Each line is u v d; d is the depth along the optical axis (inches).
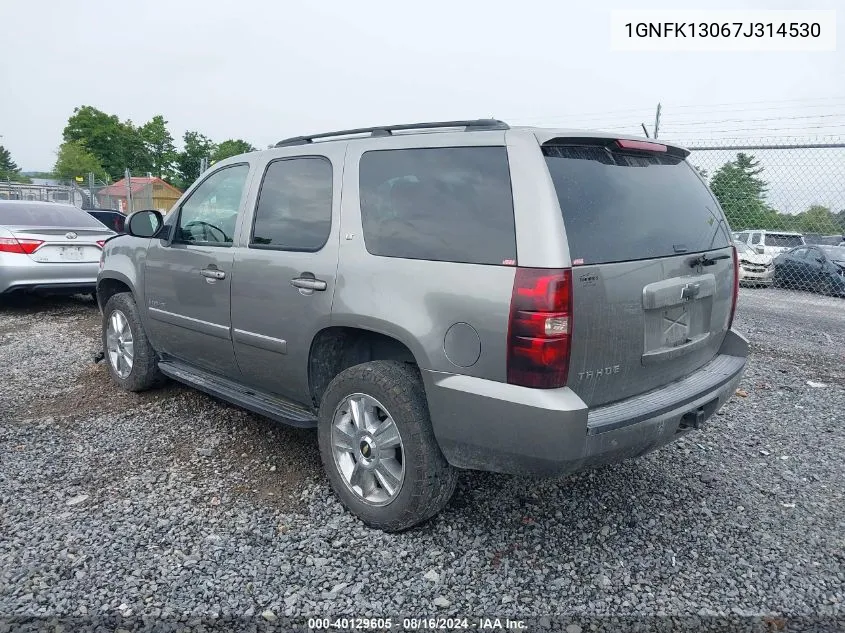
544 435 103.0
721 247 141.3
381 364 126.0
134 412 191.3
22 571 112.5
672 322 124.0
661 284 117.9
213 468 154.4
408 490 119.3
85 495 140.5
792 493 146.1
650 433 113.6
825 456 166.9
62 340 284.7
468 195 114.9
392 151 129.0
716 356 146.5
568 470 107.4
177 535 124.8
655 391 123.0
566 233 104.3
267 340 146.9
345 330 134.9
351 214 131.8
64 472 151.7
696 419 125.4
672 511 137.1
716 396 129.3
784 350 283.3
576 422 102.0
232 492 142.6
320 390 143.4
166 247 179.0
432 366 114.0
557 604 106.9
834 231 391.9
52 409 194.1
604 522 132.1
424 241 118.8
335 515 133.1
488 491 143.6
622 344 111.7
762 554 121.7
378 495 127.5
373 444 125.5
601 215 112.1
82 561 115.7
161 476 150.1
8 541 121.7
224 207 164.7
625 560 119.2
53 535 124.1
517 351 103.7
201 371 181.6
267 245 148.3
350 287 127.2
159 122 3294.8
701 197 141.5
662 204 126.7
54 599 105.3
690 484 149.8
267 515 132.8
